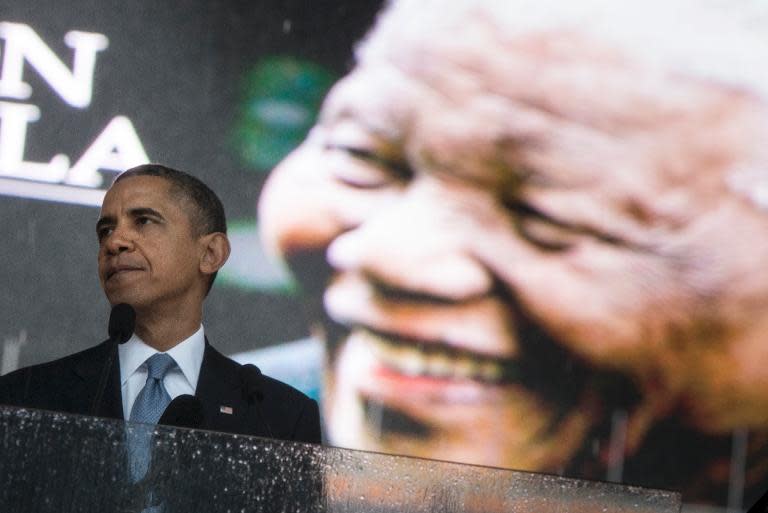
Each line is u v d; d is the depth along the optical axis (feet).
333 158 44.68
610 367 43.91
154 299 19.66
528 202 44.24
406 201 44.34
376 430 43.50
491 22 44.80
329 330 44.01
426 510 12.95
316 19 45.29
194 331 20.38
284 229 44.50
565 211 44.21
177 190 20.30
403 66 44.83
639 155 44.47
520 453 43.55
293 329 44.04
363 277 44.09
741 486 43.83
